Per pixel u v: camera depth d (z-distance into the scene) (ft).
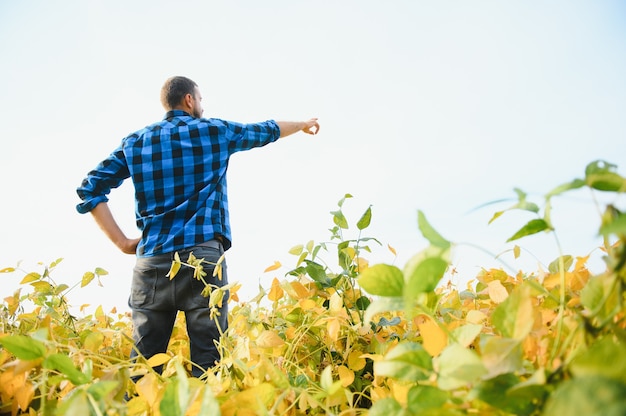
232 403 1.98
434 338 1.87
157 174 6.03
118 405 1.78
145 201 6.00
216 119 6.66
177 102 6.77
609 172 1.31
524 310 1.53
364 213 4.04
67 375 1.87
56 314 4.78
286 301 4.71
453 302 3.84
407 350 1.64
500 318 1.59
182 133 6.25
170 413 1.57
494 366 1.42
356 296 4.10
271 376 2.20
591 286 1.54
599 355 1.10
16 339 1.85
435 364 1.54
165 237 5.71
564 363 1.29
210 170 6.23
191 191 6.00
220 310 5.43
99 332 2.75
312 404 2.07
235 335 3.90
